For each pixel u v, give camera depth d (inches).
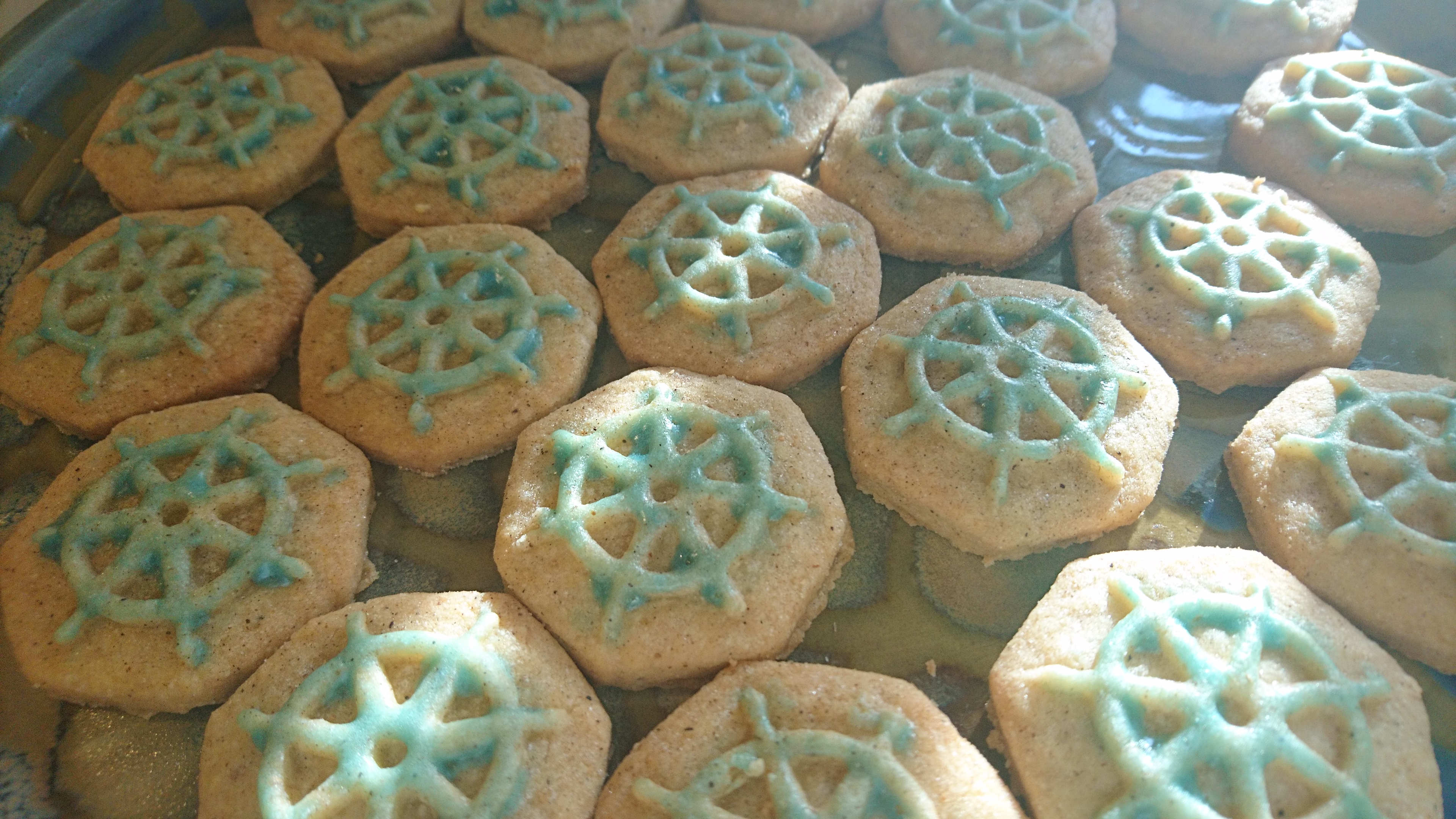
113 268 8.1
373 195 8.6
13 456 7.8
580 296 8.0
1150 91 9.7
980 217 8.4
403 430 7.4
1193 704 5.9
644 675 6.6
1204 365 7.7
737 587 6.6
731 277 7.9
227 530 6.8
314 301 8.1
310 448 7.3
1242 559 6.7
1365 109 8.7
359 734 5.9
